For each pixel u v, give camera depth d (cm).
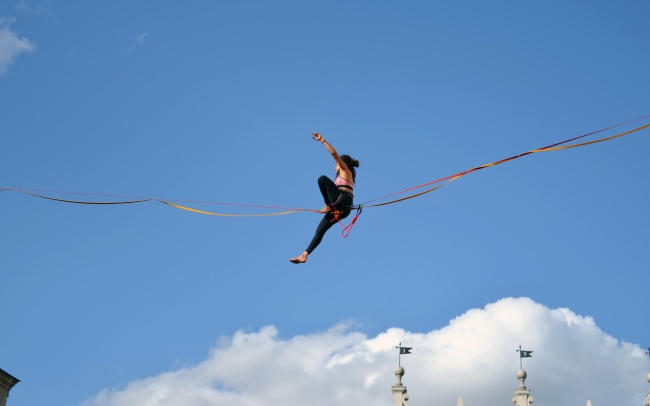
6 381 4697
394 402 5728
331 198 3014
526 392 5741
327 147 3030
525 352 5822
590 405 5609
